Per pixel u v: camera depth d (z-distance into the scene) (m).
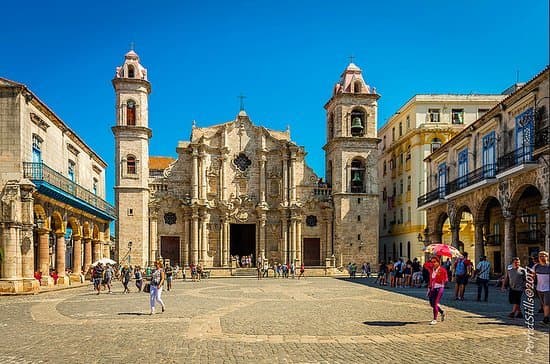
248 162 64.38
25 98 31.62
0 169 30.69
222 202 62.31
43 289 32.19
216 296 28.53
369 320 17.55
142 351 12.44
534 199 35.91
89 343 13.51
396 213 65.19
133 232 56.97
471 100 59.28
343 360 11.30
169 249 61.72
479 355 11.53
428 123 57.91
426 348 12.45
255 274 58.22
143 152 58.12
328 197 63.41
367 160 61.53
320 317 18.50
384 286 37.19
